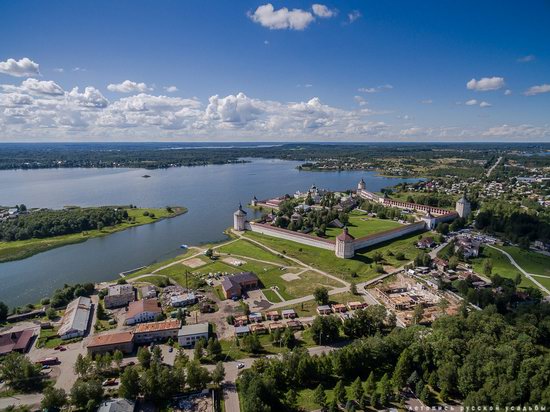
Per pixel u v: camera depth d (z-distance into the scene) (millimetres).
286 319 168625
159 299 189250
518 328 142375
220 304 184375
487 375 109750
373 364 129500
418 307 162625
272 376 120250
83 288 194125
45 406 111188
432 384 117188
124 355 142625
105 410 105625
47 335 156500
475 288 192000
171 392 117562
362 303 181000
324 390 120250
